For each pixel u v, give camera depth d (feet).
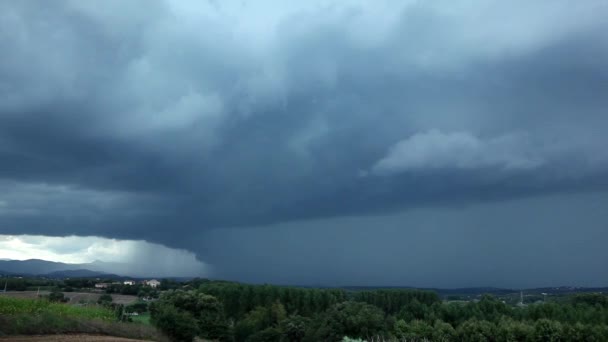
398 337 303.68
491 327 292.40
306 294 417.08
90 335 100.22
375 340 304.09
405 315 373.20
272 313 374.02
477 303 379.14
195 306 269.64
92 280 436.76
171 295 278.46
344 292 451.53
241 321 378.53
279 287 431.02
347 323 316.60
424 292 468.34
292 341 334.24
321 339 316.60
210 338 262.06
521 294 533.96
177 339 162.71
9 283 278.46
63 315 110.11
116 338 99.86
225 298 409.69
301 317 356.38
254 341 345.10
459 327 306.55
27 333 91.15
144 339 115.55
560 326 264.72
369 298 447.83
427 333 307.99
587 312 311.47
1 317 92.63
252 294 415.44
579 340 257.34
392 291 463.42
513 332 275.80
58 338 88.07
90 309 135.95
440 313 369.91
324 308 416.87
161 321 160.45
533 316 336.08
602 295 375.66
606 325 277.44
